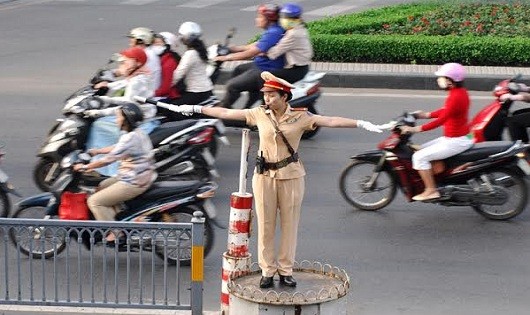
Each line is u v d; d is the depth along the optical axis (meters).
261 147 13.43
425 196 18.48
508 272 16.41
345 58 32.16
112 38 37.38
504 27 34.41
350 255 17.02
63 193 16.19
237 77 23.88
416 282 15.92
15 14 43.66
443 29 34.38
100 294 15.32
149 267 16.34
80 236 13.94
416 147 18.72
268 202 13.48
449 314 14.68
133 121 16.14
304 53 23.58
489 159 18.23
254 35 37.34
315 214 19.09
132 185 15.97
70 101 20.50
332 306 13.34
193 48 21.77
